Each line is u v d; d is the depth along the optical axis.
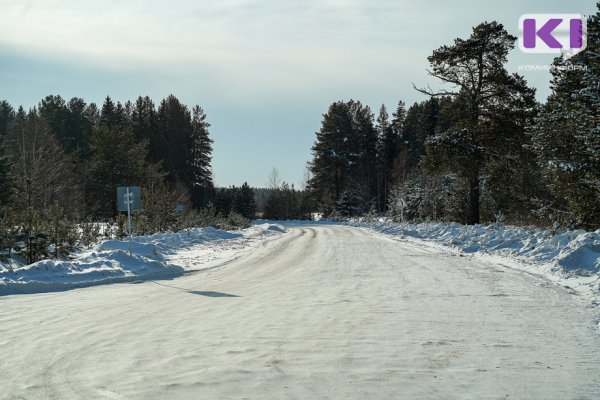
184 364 6.25
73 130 78.88
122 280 14.73
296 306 10.00
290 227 53.16
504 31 30.44
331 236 34.16
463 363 6.23
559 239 16.14
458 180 38.38
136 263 16.70
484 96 31.20
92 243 24.20
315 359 6.41
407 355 6.57
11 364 6.40
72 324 8.63
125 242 20.59
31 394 5.36
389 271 15.27
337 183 83.88
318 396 5.17
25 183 39.56
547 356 6.49
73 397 5.25
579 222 19.59
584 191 19.31
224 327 8.23
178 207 35.50
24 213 18.62
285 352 6.73
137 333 7.91
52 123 77.75
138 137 78.25
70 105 87.88
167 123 82.06
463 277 13.51
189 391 5.32
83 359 6.56
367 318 8.76
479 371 5.92
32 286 12.77
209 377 5.76
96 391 5.40
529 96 30.48
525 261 15.59
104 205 55.50
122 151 56.34
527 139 29.81
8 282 12.65
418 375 5.79
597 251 13.52
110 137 56.56
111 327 8.37
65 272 14.28
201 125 86.31
